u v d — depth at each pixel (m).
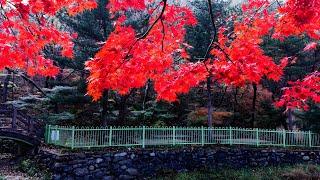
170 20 8.52
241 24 8.73
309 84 9.14
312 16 6.76
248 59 7.78
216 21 22.20
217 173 16.97
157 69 7.29
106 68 6.49
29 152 18.94
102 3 19.42
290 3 6.83
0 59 6.79
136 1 7.89
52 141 18.12
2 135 17.84
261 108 27.11
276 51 23.52
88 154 15.30
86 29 19.70
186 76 7.34
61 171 14.68
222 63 7.62
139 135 17.22
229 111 27.56
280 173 17.30
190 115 25.28
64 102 21.25
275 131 20.20
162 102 24.25
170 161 17.02
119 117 22.44
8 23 6.95
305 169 17.91
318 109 21.59
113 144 16.61
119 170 15.81
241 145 19.30
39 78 34.19
